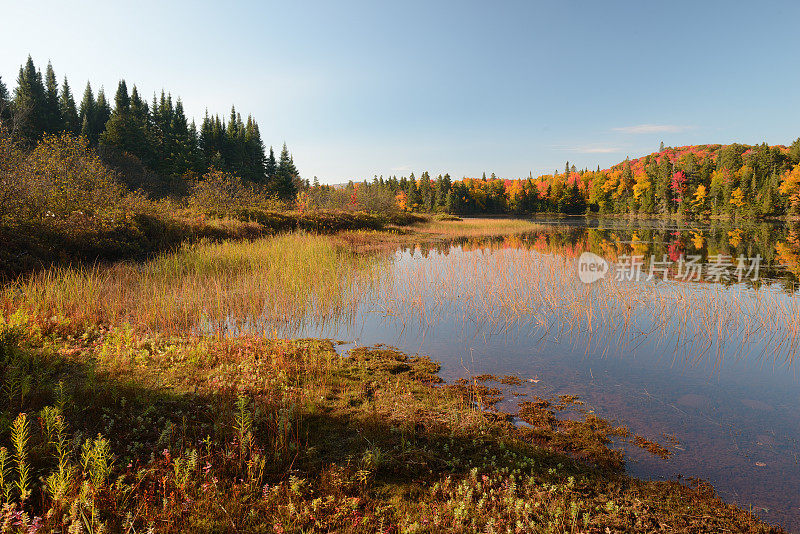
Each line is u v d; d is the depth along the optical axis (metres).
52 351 5.84
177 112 64.94
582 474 4.07
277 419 4.39
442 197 92.06
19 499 2.96
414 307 10.88
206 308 9.14
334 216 29.08
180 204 25.41
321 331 8.97
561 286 13.02
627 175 87.56
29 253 10.57
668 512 3.53
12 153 12.91
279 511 3.14
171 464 3.49
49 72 56.41
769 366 7.16
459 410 5.34
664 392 6.15
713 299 11.13
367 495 3.49
